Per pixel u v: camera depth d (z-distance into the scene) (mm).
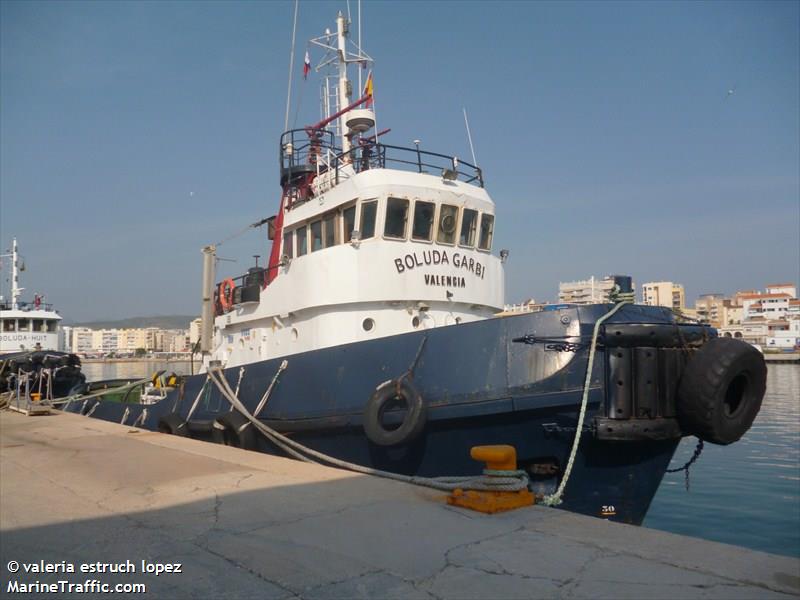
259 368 10023
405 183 9602
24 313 27906
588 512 7320
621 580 3830
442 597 3674
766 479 15641
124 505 6023
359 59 13391
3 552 4715
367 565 4219
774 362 80312
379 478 6910
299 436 9117
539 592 3689
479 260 10414
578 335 7012
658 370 6785
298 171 11547
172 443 9945
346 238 9719
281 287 10727
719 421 6680
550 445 7176
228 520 5363
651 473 7320
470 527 4977
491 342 7398
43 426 13180
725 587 3689
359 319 9516
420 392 7570
